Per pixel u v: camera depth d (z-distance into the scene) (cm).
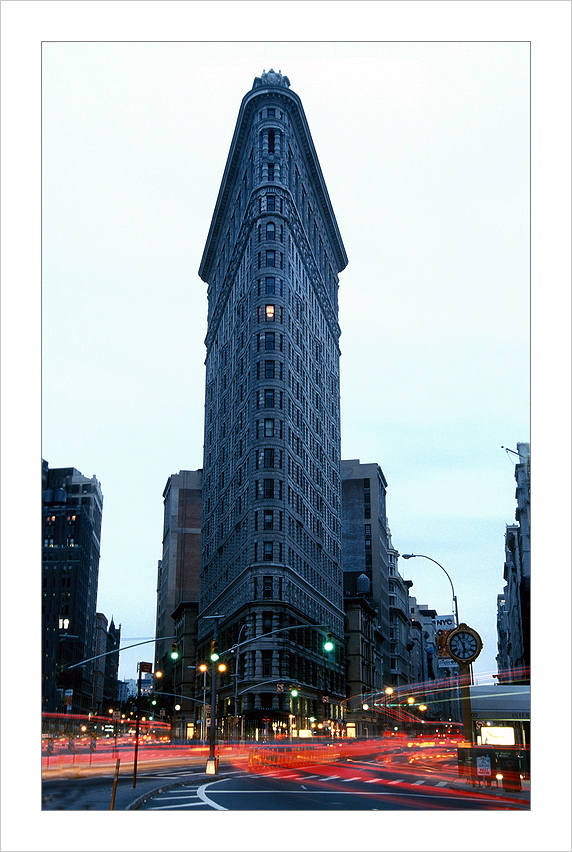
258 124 12306
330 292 15225
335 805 2762
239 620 10944
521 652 11894
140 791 3222
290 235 11981
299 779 4600
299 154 13050
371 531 19625
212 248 15662
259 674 10006
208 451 15262
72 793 2997
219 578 13050
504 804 2816
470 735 3850
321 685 12156
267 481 10719
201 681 13850
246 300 12112
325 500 13562
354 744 11569
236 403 12319
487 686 3909
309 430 12469
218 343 14675
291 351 11569
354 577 19312
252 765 6519
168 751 9912
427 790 3578
